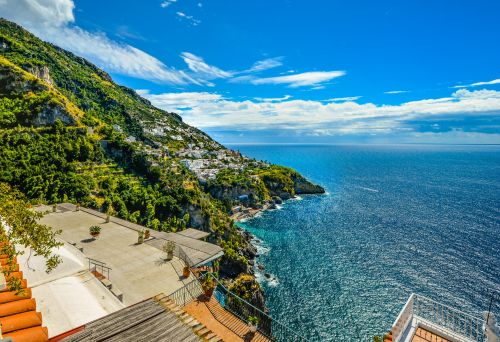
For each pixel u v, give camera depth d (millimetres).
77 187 82625
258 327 19891
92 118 133500
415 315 14242
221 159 179500
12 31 189500
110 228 36312
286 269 74062
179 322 14398
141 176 107125
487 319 11844
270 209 132875
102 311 16672
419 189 196375
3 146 84875
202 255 28859
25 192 75875
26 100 106500
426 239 96625
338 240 94750
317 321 54469
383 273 72438
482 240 95938
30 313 13219
